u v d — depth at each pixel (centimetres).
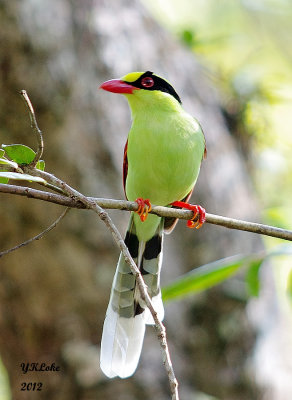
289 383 1353
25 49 1216
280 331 1382
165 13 1762
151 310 605
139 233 988
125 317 914
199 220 865
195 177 972
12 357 1262
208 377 1256
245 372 1280
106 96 1251
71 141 1222
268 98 1482
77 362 1211
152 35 1370
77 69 1240
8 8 1209
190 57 1448
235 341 1273
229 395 1262
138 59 1312
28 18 1220
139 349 895
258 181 1514
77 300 1228
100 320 1228
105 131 1240
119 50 1290
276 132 1567
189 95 1377
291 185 1567
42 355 1238
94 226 1223
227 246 1300
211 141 1353
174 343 1246
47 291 1233
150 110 954
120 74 1276
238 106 1449
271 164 1495
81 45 1253
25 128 1220
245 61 1606
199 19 1772
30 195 675
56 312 1233
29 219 1229
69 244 1224
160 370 1227
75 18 1259
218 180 1333
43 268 1230
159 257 980
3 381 1442
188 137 941
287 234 785
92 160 1227
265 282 1332
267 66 1723
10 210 1223
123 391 1202
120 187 1235
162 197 977
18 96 1217
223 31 1759
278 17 1755
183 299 1264
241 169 1406
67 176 1220
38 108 1220
